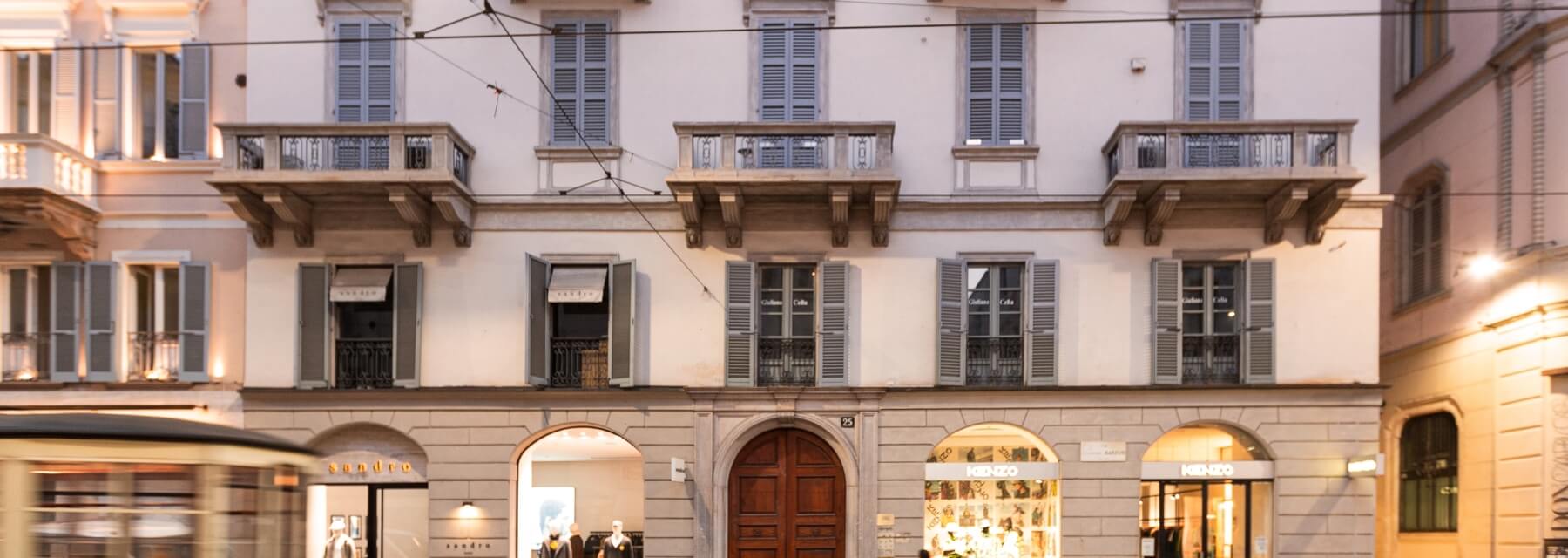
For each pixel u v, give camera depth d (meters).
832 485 18.72
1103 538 18.08
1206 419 18.17
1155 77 18.64
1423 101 21.45
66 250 19.02
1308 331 18.27
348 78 18.86
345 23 18.92
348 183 17.44
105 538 9.59
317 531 18.66
